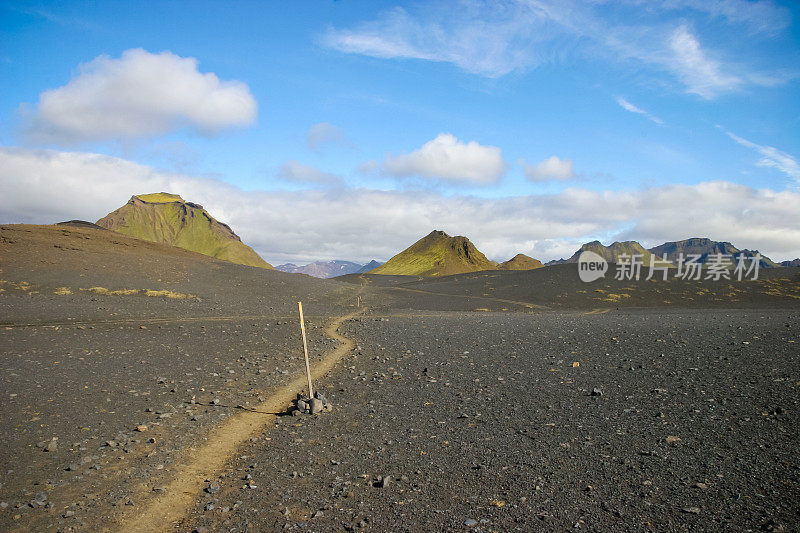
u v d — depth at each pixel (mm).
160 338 23500
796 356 14477
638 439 8492
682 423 9219
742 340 18594
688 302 70938
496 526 5688
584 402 11258
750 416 9297
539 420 10016
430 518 5965
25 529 5812
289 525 5902
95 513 6297
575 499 6320
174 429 9852
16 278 51562
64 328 25859
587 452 8016
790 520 5398
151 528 5969
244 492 6957
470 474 7344
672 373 13508
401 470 7637
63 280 53500
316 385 14328
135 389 13039
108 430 9617
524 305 67375
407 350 20453
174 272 71875
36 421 9938
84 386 13086
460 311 58438
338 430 9883
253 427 10273
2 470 7508
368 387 13898
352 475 7500
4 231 73062
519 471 7355
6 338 21438
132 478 7441
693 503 6008
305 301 65500
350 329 30266
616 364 15414
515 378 14203
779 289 78750
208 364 17203
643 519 5684
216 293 61688
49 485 7035
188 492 7062
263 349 21203
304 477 7465
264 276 83250
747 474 6727
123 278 60375
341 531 5730
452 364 16859
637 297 75000
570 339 21891
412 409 11375
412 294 83312
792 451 7406
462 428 9711
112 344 20938
